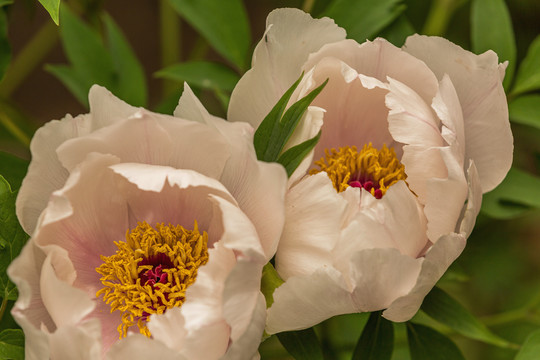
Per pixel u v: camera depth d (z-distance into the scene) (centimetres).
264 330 99
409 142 101
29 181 99
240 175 99
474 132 104
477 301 126
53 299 96
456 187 99
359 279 97
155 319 98
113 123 98
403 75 103
